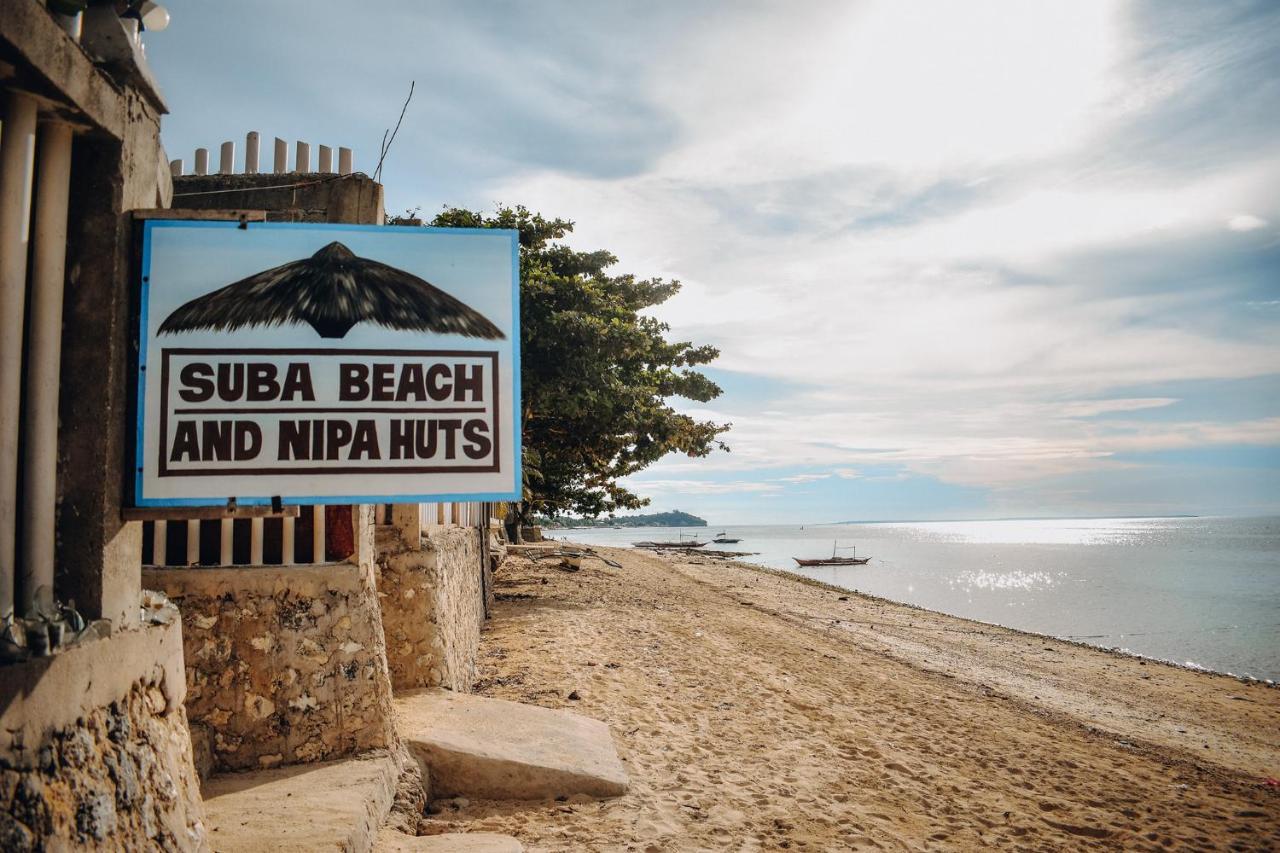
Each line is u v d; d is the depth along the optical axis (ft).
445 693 24.94
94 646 8.29
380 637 18.65
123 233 9.82
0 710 6.68
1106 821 24.14
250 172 20.21
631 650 41.45
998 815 23.21
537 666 35.45
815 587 122.31
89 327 9.35
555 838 17.46
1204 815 26.02
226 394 10.69
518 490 11.68
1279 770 34.94
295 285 11.17
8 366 8.02
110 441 9.34
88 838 7.62
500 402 11.75
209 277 10.69
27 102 8.17
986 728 35.01
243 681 17.01
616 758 21.97
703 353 84.28
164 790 9.36
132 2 10.11
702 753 25.25
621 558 129.59
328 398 11.16
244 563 17.75
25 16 7.27
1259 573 217.77
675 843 17.75
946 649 63.82
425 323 11.60
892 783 24.82
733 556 272.92
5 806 6.64
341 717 17.58
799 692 36.37
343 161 20.39
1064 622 110.32
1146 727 41.65
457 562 30.63
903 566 251.60
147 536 17.31
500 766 19.79
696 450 80.89
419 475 11.44
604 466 81.41
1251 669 75.97
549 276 61.31
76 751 7.76
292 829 13.26
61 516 8.95
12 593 8.02
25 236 8.20
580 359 58.90
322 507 18.10
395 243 11.64
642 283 85.10
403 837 15.35
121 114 9.60
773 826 19.70
